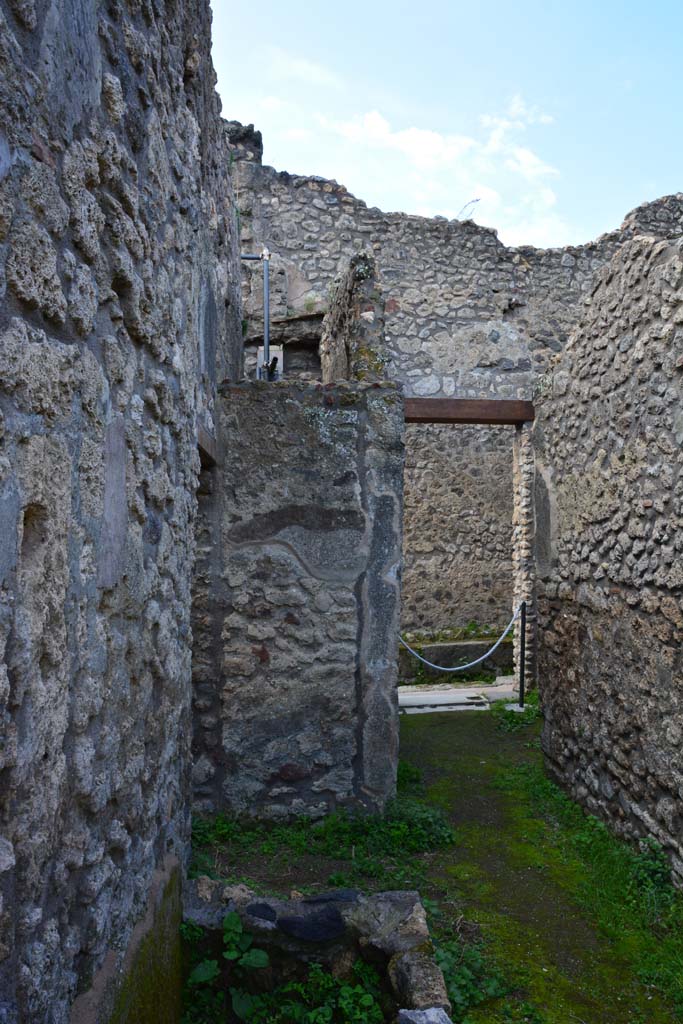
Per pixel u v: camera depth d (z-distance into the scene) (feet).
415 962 7.81
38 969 4.40
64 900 4.93
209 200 12.04
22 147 4.15
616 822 13.12
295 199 27.96
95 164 5.37
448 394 28.99
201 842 12.44
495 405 22.24
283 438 13.55
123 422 6.15
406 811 13.41
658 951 9.77
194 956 8.14
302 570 13.52
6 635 3.94
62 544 4.81
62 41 4.79
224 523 13.47
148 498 7.05
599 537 13.88
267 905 8.54
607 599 13.56
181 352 8.34
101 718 5.67
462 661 27.84
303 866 11.84
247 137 27.86
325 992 8.05
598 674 13.92
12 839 4.08
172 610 8.08
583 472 14.60
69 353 4.90
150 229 6.87
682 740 11.03
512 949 9.83
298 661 13.47
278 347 26.37
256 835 12.91
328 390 13.62
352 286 15.99
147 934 6.56
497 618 30.96
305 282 27.84
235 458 13.51
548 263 29.96
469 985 8.80
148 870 6.98
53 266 4.60
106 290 5.67
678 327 11.24
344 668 13.53
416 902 8.76
